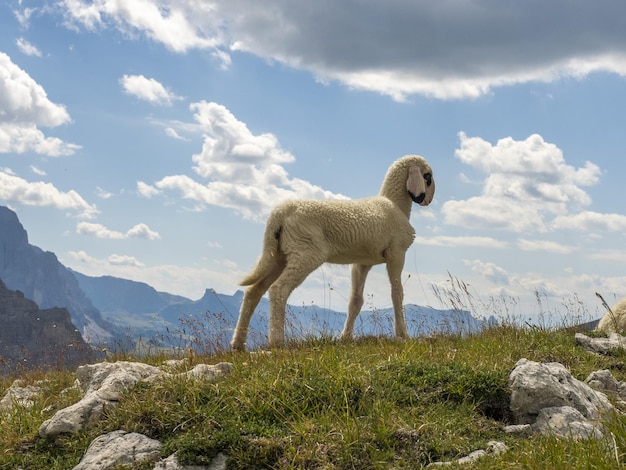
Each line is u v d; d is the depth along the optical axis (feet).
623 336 9.45
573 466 5.26
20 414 7.29
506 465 5.49
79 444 6.67
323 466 6.02
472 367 7.21
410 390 6.91
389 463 6.08
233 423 6.52
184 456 6.29
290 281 9.37
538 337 9.18
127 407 6.83
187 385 6.98
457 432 6.46
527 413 6.75
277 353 8.27
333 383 6.89
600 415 6.70
